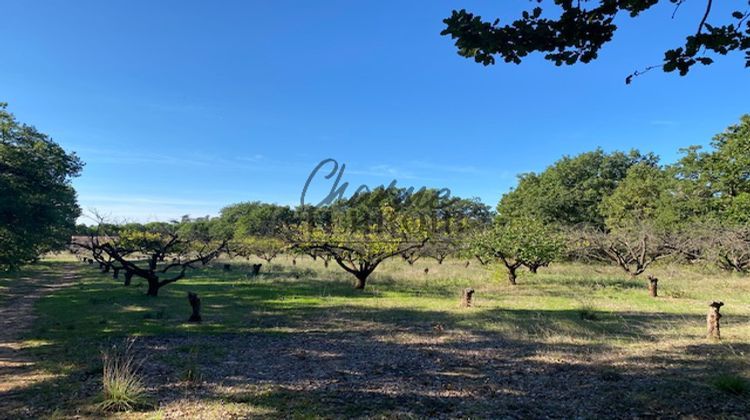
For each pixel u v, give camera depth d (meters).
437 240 23.77
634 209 36.84
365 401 5.18
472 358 7.30
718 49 3.02
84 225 33.84
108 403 4.91
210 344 8.36
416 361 7.14
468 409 4.89
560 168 47.56
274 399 5.23
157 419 4.58
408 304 13.90
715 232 21.36
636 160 47.69
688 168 29.66
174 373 6.34
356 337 9.06
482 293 16.78
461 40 3.30
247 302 14.40
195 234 35.47
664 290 16.88
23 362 6.94
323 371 6.53
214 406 4.97
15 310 13.02
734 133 26.86
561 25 3.14
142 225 31.12
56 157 21.19
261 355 7.53
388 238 19.23
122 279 24.00
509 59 3.38
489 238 19.92
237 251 38.00
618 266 28.84
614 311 12.13
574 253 28.83
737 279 19.95
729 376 5.59
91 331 9.55
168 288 18.52
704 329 9.31
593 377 6.08
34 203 18.83
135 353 7.56
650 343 8.11
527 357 7.31
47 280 24.44
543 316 11.41
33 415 4.70
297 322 10.82
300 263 35.06
